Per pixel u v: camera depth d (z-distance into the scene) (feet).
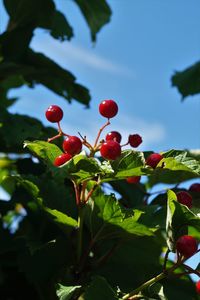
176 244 1.38
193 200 1.53
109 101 1.45
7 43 2.31
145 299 1.40
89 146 1.42
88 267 1.53
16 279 1.68
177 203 1.37
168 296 1.51
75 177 1.42
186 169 1.39
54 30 2.58
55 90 2.40
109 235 1.50
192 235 1.47
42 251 1.53
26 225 1.74
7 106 2.70
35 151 1.40
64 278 1.52
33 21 2.33
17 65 2.26
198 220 1.38
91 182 1.46
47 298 1.55
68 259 1.54
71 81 2.37
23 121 2.03
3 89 2.61
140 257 1.58
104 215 1.47
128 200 1.75
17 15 2.46
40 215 1.59
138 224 1.45
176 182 1.78
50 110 1.45
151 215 1.51
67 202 1.55
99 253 1.58
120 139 1.44
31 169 1.81
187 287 1.54
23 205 1.66
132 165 1.39
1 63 2.25
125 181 1.76
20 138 1.98
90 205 1.48
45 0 2.46
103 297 1.39
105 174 1.41
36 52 2.33
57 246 1.53
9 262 1.64
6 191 2.36
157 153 1.41
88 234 1.58
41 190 1.54
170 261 1.61
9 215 2.16
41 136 2.09
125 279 1.52
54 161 1.39
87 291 1.40
